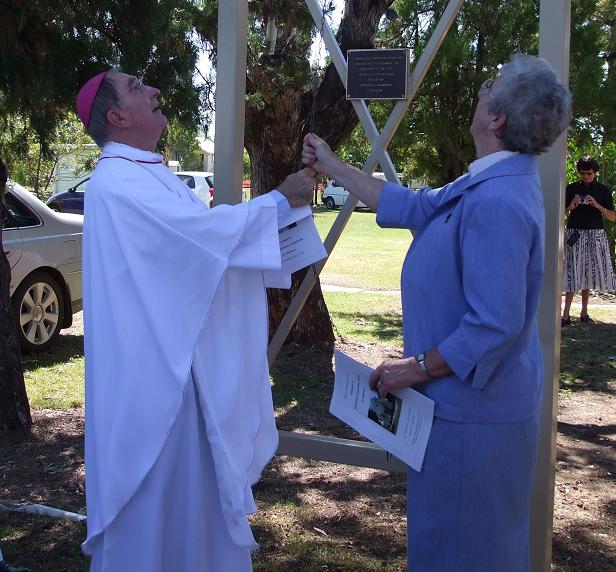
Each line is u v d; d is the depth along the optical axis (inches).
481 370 78.9
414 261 86.4
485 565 84.1
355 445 125.6
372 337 291.1
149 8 164.2
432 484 85.0
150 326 84.7
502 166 80.7
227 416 88.4
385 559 123.1
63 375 236.5
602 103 299.3
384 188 97.0
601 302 383.9
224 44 121.0
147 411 85.0
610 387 229.1
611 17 396.2
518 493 85.0
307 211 97.2
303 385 224.7
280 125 241.8
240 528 87.5
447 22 117.8
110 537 87.7
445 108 320.5
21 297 252.4
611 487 154.2
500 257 76.8
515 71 80.4
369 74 121.3
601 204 308.8
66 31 160.6
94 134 93.8
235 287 91.4
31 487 149.7
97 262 87.0
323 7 142.9
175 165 900.6
